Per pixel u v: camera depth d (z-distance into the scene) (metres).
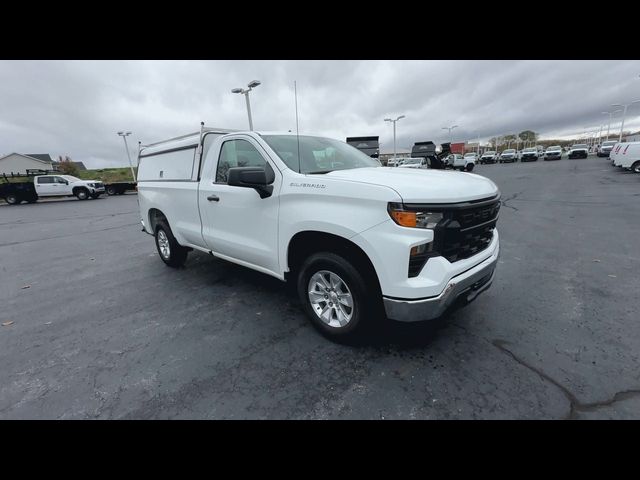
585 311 3.15
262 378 2.38
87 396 2.26
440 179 2.58
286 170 2.85
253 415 2.04
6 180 25.19
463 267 2.35
